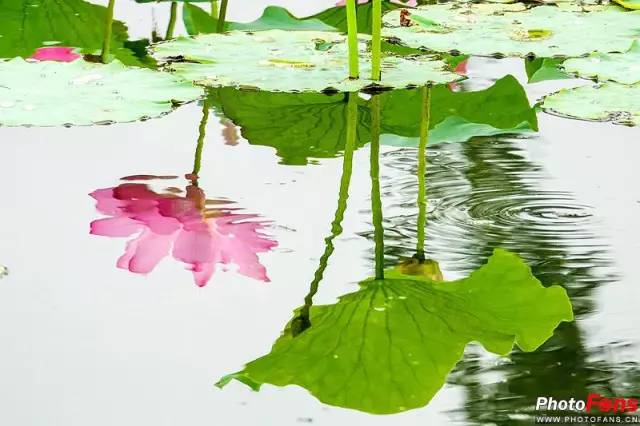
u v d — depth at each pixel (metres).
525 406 3.91
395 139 4.65
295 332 4.03
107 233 4.25
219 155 4.54
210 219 4.27
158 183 4.40
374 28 4.78
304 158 4.54
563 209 4.34
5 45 5.10
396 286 4.13
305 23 5.41
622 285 4.12
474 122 4.73
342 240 4.25
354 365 3.96
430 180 4.45
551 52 5.02
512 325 4.05
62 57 5.03
